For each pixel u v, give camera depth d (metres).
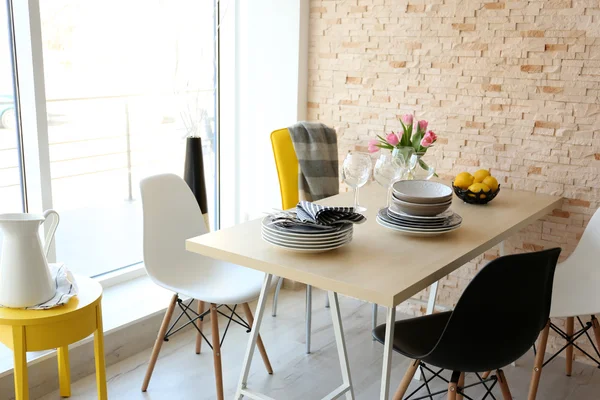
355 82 3.54
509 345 2.00
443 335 1.90
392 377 2.90
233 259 2.08
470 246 2.19
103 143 3.72
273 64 3.72
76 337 2.09
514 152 3.11
